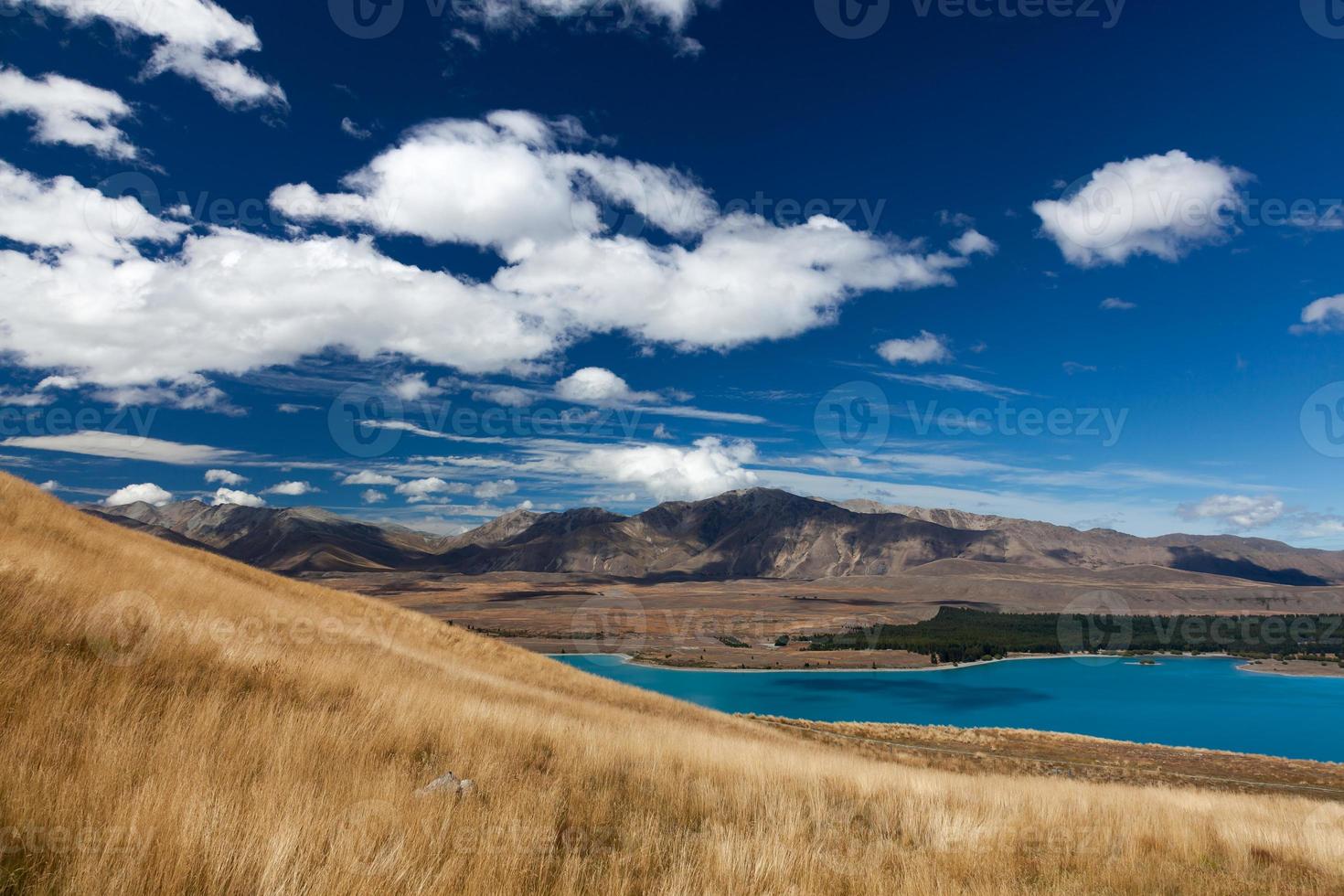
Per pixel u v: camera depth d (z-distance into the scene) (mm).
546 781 8898
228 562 34594
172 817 4930
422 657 22406
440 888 4949
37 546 15664
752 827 8297
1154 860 8742
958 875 7191
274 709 9172
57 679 7777
